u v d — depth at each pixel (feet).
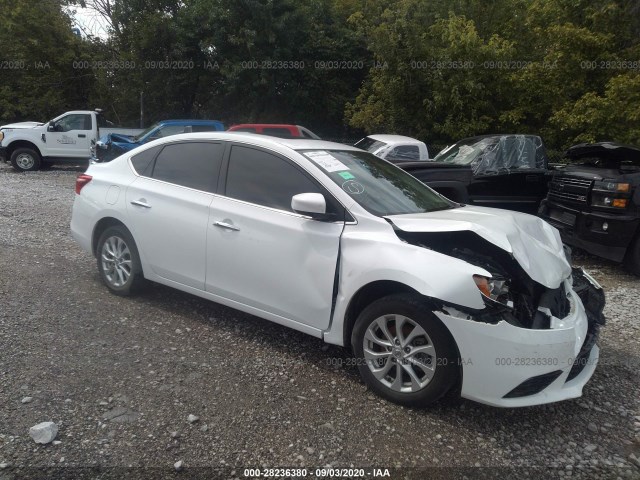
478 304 10.72
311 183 13.53
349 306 12.41
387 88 55.42
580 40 44.04
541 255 12.51
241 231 13.99
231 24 61.77
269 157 14.42
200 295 15.23
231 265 14.24
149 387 12.00
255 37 60.23
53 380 11.97
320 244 12.78
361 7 72.13
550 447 10.91
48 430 9.98
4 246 22.79
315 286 12.84
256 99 63.93
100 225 17.61
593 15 44.57
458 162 32.91
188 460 9.71
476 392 10.99
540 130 49.83
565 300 12.75
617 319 18.80
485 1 55.42
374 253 12.03
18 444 9.77
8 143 53.98
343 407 11.72
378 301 11.89
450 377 11.20
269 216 13.65
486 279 10.88
